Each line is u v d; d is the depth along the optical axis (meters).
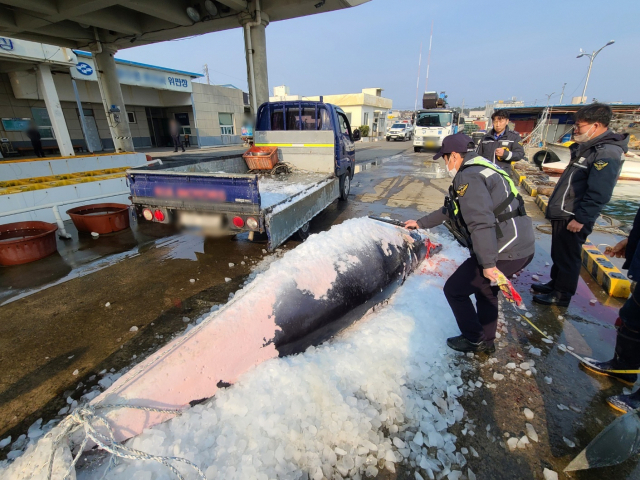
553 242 2.94
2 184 5.72
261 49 9.53
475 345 2.32
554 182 8.30
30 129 13.67
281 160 6.22
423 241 3.50
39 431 1.80
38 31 10.06
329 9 9.37
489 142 4.51
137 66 18.19
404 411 1.85
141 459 1.37
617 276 3.28
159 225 5.63
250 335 1.91
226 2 8.59
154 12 9.05
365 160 15.52
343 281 2.34
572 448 1.70
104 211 5.62
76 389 2.12
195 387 1.72
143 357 2.41
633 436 1.50
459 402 1.97
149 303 3.13
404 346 2.29
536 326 2.74
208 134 24.34
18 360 2.39
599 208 2.54
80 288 3.42
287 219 3.92
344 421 1.71
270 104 6.11
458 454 1.65
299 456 1.55
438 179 10.18
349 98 36.25
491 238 1.82
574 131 2.68
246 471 1.44
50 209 5.29
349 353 2.14
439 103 19.41
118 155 8.50
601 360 2.34
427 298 2.94
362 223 2.92
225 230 3.73
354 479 1.53
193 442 1.56
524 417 1.88
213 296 3.26
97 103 18.31
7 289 3.40
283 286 2.12
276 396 1.76
